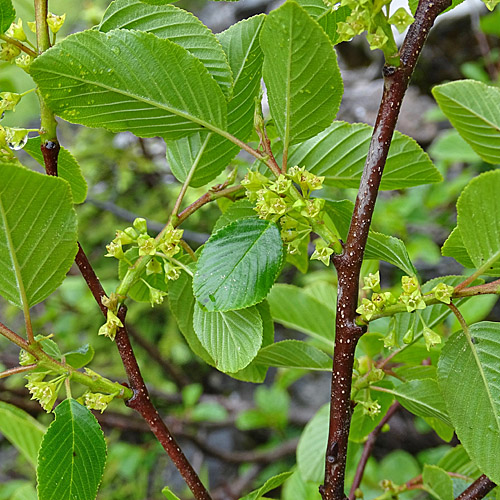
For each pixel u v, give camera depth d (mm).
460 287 257
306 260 338
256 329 278
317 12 291
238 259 258
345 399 263
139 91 273
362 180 254
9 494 608
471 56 1041
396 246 269
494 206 245
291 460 889
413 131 1044
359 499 367
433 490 338
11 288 258
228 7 1210
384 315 259
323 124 269
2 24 265
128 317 913
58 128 1021
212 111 280
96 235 943
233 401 999
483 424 261
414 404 305
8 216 246
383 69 250
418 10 249
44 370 282
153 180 967
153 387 902
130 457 822
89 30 264
